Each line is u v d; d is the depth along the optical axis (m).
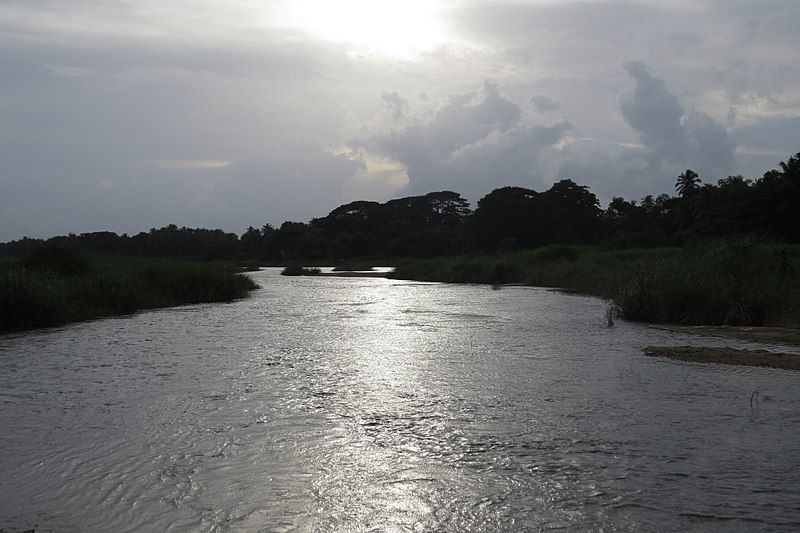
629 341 14.77
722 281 19.03
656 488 5.93
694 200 72.25
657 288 19.30
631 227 83.00
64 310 18.17
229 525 5.18
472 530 5.13
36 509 5.45
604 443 7.17
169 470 6.33
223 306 24.36
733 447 7.04
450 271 47.84
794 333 15.58
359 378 10.52
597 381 10.31
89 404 8.73
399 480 6.11
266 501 5.64
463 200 137.50
